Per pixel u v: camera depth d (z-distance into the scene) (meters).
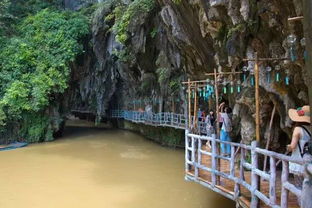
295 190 4.46
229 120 9.81
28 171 15.77
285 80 7.36
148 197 11.86
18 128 24.00
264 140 8.99
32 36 26.27
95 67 30.75
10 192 12.71
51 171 15.71
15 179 14.45
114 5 26.12
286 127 7.78
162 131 23.09
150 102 25.69
